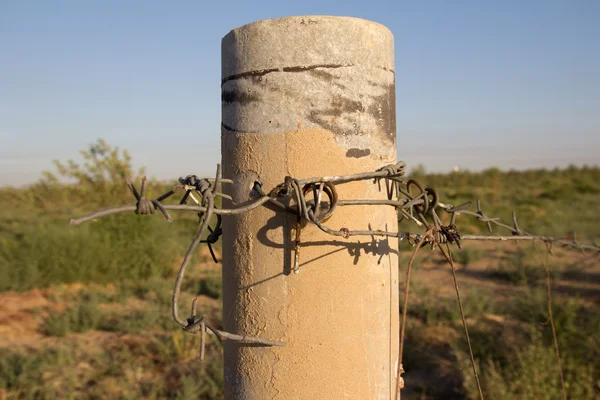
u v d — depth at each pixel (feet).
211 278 28.09
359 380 4.87
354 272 4.83
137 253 30.30
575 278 29.01
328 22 4.70
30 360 17.04
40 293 27.14
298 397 4.76
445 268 32.35
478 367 15.47
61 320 21.66
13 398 14.99
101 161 52.19
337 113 4.70
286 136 4.68
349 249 4.81
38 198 65.16
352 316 4.83
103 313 22.68
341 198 4.79
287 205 4.68
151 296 26.91
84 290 27.48
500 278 30.01
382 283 5.04
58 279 28.25
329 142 4.69
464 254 34.22
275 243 4.75
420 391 15.80
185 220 41.37
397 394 5.26
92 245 29.43
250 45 4.77
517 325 19.45
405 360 17.47
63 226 32.42
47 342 20.12
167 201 42.83
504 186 117.80
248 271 4.86
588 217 56.34
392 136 5.16
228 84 4.99
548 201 78.33
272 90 4.69
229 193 4.97
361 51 4.81
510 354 15.92
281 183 4.70
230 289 5.03
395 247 5.29
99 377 16.70
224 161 5.08
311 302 4.75
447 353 18.06
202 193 4.28
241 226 4.87
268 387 4.81
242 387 4.95
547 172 152.66
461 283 28.63
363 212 4.88
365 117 4.83
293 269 4.74
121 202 50.85
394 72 5.30
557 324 16.98
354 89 4.76
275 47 4.69
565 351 15.43
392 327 5.22
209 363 17.34
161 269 30.66
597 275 29.53
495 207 64.75
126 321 21.31
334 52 4.69
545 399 13.29
